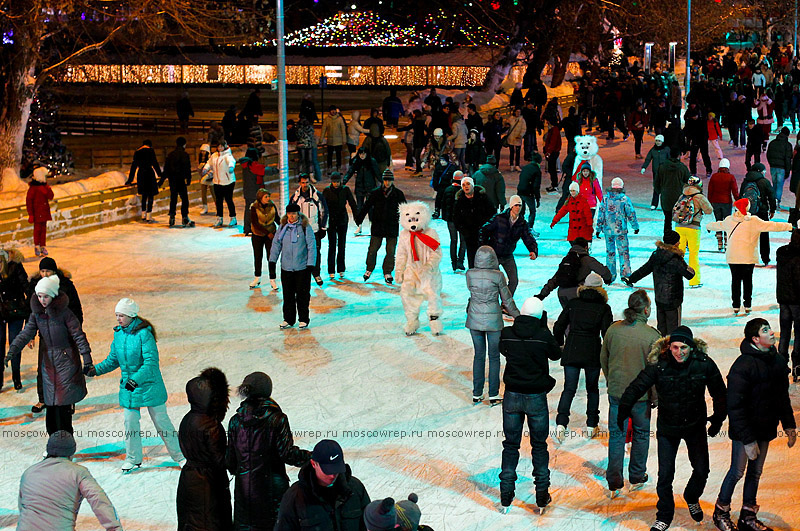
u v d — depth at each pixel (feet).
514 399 24.11
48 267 31.50
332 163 87.92
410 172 85.10
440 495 25.54
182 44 153.28
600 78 111.14
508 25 138.72
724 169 52.65
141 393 26.84
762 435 22.47
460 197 45.98
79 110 128.77
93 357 37.40
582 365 27.99
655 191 66.69
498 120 83.87
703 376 22.26
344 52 152.87
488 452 28.22
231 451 19.86
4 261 33.09
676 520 23.90
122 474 27.22
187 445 20.40
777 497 25.05
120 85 147.74
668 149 65.87
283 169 60.95
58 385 28.25
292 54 153.99
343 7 155.12
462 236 46.21
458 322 41.63
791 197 70.03
